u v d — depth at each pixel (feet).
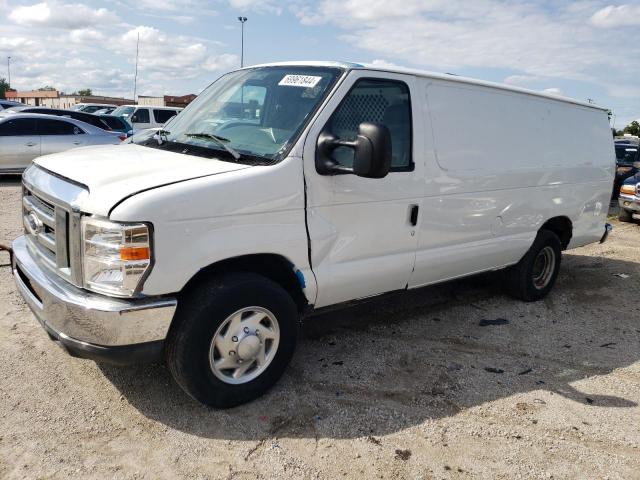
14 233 24.85
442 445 10.93
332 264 12.43
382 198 13.01
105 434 10.61
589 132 20.13
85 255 9.96
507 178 16.46
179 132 13.74
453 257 15.33
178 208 9.87
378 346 15.15
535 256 18.90
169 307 10.08
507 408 12.41
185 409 11.51
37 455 9.89
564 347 16.02
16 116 41.93
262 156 11.50
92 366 12.98
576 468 10.52
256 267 11.83
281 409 11.74
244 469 9.89
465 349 15.38
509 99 16.69
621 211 39.14
